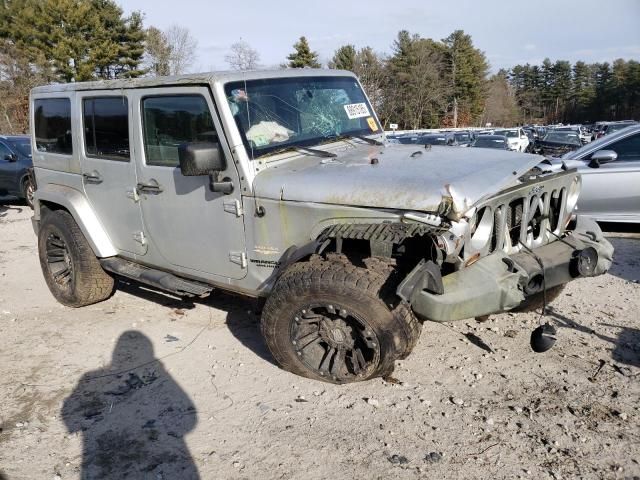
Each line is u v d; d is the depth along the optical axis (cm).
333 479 284
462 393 353
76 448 321
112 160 451
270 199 355
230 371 397
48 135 522
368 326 322
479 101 7306
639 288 523
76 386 389
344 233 322
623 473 278
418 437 312
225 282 403
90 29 4119
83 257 501
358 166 358
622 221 710
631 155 709
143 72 4409
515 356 396
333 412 339
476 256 328
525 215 362
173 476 294
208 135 377
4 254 759
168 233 425
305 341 358
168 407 357
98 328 484
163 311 516
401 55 5766
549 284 357
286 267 352
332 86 450
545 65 10862
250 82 386
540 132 3488
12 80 3641
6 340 468
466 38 6888
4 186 1162
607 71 10556
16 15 4259
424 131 2342
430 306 305
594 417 322
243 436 323
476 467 287
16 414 358
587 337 421
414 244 322
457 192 303
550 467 284
